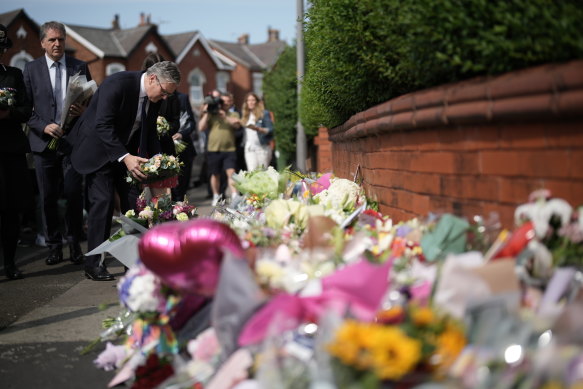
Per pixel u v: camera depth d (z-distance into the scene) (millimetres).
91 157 6227
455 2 3363
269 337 2459
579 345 2256
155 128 6504
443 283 2596
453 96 3246
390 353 2199
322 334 2424
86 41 48562
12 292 6121
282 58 17719
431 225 3340
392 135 4301
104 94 6199
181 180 10344
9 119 6750
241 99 62125
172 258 3229
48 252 8625
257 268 3002
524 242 2811
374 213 4117
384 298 2668
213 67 58281
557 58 2957
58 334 4582
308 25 5914
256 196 5262
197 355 2979
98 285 6246
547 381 2160
